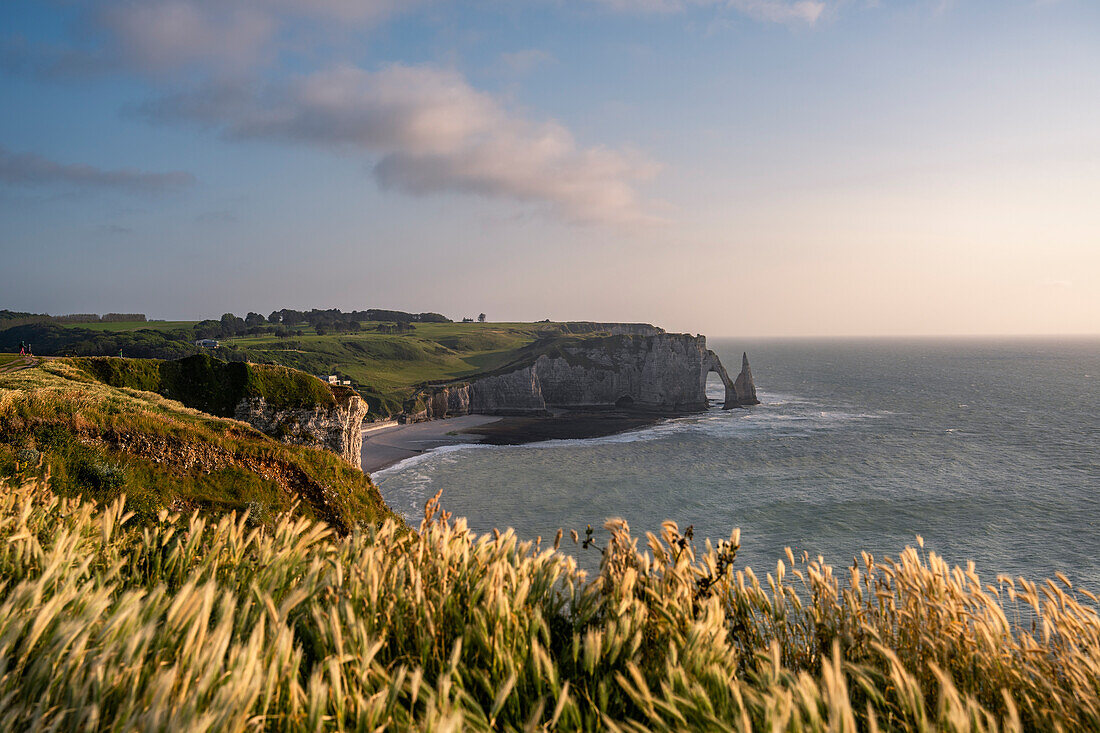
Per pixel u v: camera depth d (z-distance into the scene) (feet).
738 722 7.82
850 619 12.19
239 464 76.02
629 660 10.48
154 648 8.99
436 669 10.81
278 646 8.86
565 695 8.79
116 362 160.97
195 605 9.64
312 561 14.32
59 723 6.89
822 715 8.63
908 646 11.57
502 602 11.24
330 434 172.96
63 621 9.27
